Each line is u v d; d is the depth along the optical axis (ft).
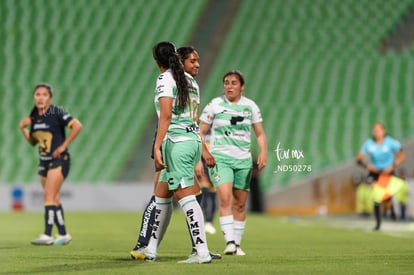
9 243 116.06
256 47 361.10
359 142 304.71
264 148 96.17
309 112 319.88
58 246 109.50
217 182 94.58
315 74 345.10
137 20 369.30
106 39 359.05
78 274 66.80
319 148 302.45
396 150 167.73
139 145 312.50
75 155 304.50
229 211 94.07
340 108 321.32
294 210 276.21
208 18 376.07
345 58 354.54
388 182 166.20
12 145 304.91
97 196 278.26
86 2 373.20
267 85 338.13
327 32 367.86
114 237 134.31
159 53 76.28
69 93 330.54
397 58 352.90
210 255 81.30
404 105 323.16
